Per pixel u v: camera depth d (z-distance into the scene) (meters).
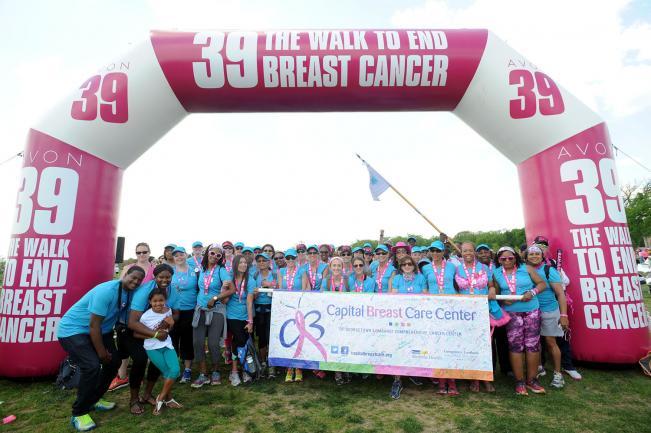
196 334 4.91
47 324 5.23
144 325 4.05
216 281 5.03
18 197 5.59
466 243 5.10
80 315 3.98
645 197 27.59
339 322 5.00
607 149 5.87
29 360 5.12
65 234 5.44
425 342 4.77
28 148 5.68
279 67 5.98
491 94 6.12
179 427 3.84
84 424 3.79
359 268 5.38
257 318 5.61
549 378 5.27
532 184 6.23
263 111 6.64
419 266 5.64
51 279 5.31
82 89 5.83
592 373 5.40
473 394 4.65
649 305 10.47
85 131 5.70
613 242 5.57
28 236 5.35
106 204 5.91
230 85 6.12
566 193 5.80
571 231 5.73
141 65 5.96
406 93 6.25
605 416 4.07
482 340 4.69
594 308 5.52
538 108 5.95
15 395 4.77
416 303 4.89
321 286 5.50
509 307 4.78
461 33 6.23
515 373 4.68
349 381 5.09
